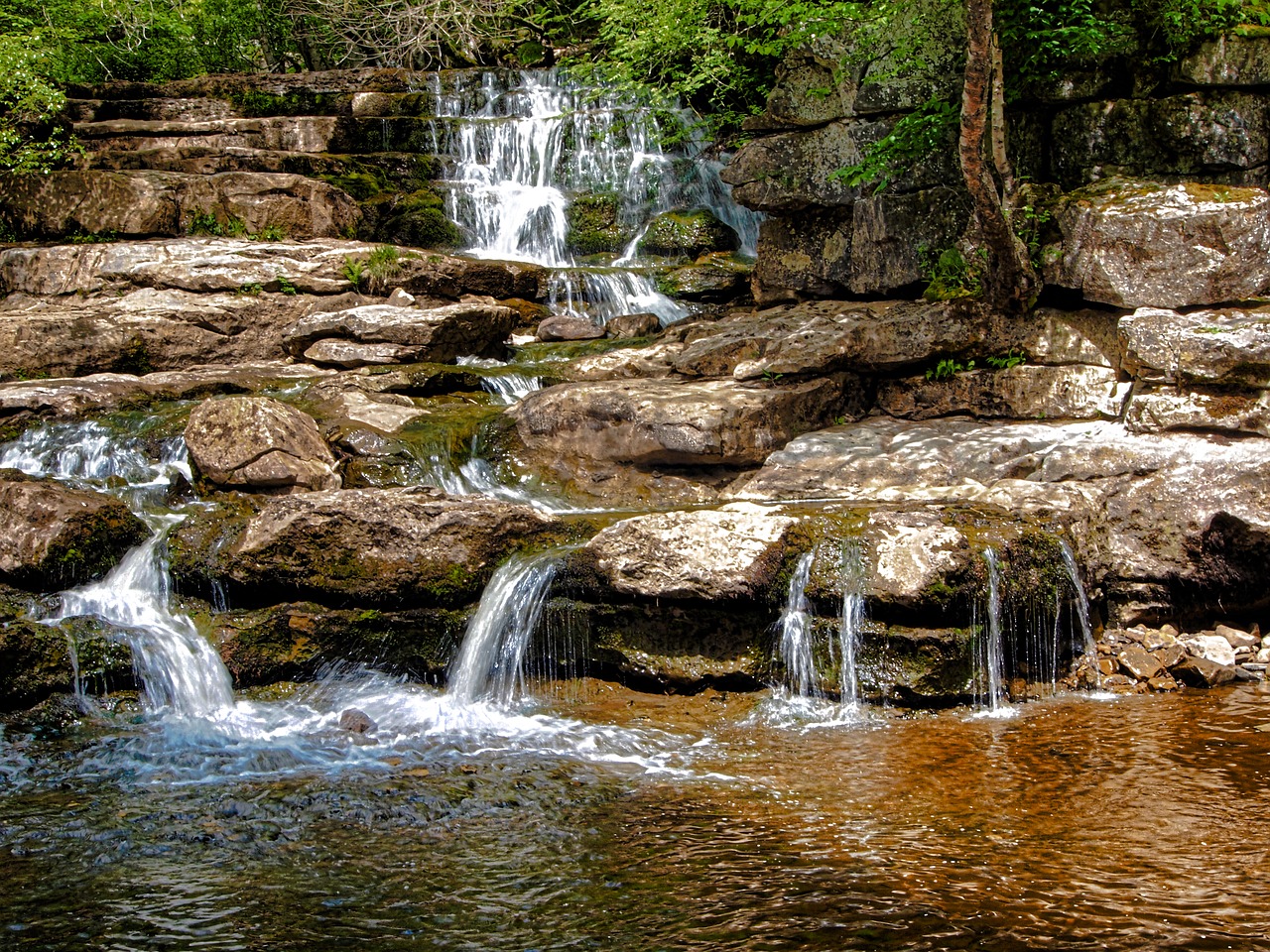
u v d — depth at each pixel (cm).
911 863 501
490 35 2231
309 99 1811
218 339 1270
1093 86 1041
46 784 627
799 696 751
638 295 1450
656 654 779
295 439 926
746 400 981
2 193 1470
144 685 764
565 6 2275
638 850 523
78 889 495
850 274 1184
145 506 910
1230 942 424
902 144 1081
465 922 457
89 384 1068
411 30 2217
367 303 1336
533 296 1441
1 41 1572
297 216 1511
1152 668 781
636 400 979
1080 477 865
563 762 649
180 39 2189
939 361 1035
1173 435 880
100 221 1448
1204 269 918
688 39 1427
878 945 428
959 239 1088
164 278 1314
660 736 692
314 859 522
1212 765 613
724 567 753
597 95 1762
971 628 737
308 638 798
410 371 1110
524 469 1005
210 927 458
